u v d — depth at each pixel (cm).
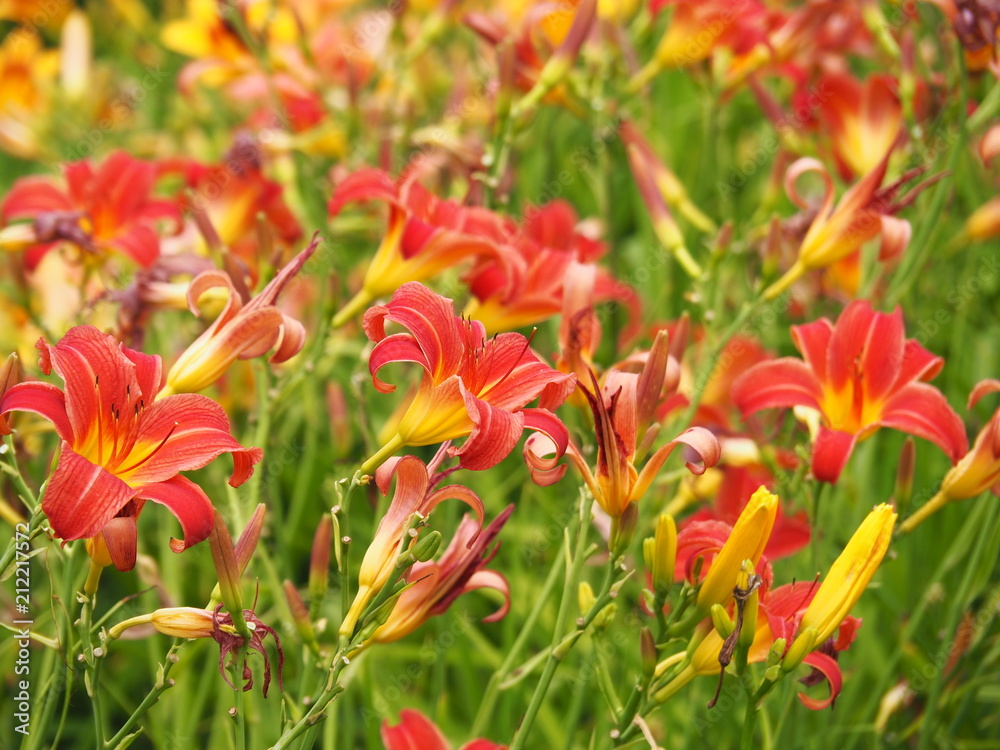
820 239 165
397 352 147
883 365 159
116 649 182
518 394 150
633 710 151
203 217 169
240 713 148
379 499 165
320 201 184
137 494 145
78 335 147
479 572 154
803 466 162
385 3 311
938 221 176
